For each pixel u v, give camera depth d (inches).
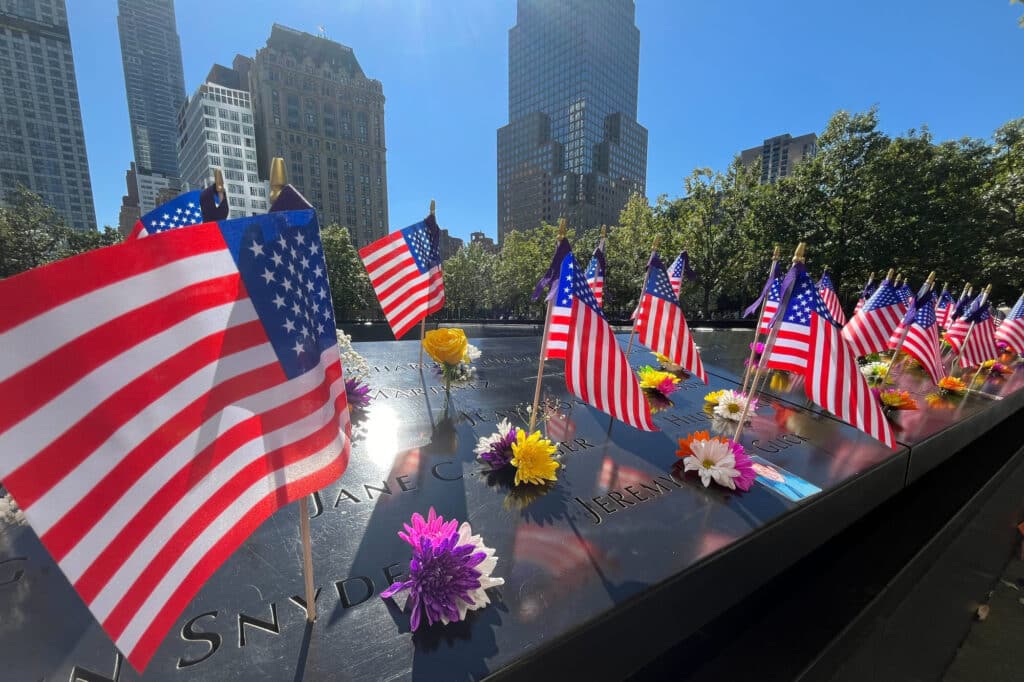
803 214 829.2
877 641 113.2
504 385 197.8
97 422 46.3
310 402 63.7
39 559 76.9
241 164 3617.1
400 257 201.6
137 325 48.9
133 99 6894.7
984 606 173.0
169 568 51.3
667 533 92.2
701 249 915.4
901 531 147.2
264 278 59.7
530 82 4232.3
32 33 3686.0
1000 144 894.4
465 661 59.6
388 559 81.4
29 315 42.2
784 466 127.7
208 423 55.2
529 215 4320.9
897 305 222.7
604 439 142.4
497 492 107.6
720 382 222.4
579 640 65.6
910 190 744.3
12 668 57.4
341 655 60.4
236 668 58.1
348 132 3890.3
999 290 810.2
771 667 93.2
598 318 116.1
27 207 1807.3
